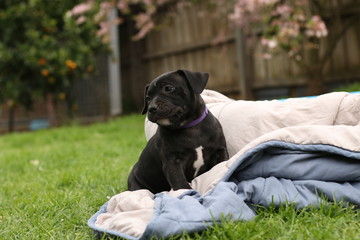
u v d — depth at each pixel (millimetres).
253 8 2326
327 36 2463
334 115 1150
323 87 2441
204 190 1027
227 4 2928
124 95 4020
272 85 2854
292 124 1166
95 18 3086
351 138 987
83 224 1026
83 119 3984
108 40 3242
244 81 2953
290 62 2775
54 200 1185
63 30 3479
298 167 998
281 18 2305
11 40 3338
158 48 3660
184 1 3160
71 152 1999
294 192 965
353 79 2523
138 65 3814
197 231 869
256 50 2928
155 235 860
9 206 1224
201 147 1112
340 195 947
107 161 1730
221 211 896
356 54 2498
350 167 977
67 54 3277
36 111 4176
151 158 1176
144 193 1046
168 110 1073
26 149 2312
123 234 892
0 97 3537
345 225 866
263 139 1025
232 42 3123
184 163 1117
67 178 1436
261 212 928
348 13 2480
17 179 1585
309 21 2021
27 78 3453
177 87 1097
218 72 3240
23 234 994
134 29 3816
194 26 3342
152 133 1359
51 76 3375
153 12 3207
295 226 867
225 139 1184
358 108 1135
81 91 4008
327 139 990
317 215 910
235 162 1021
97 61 3914
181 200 919
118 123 3055
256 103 1246
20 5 3236
